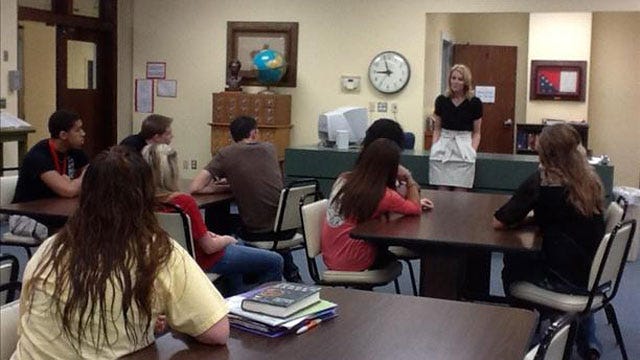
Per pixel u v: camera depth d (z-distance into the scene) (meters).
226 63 8.61
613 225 3.80
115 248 1.89
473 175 6.29
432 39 8.53
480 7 7.85
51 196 4.43
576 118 9.36
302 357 1.91
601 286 3.38
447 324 2.18
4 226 7.01
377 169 3.75
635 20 9.35
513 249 3.18
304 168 6.82
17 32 7.66
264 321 2.07
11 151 7.49
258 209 4.70
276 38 8.42
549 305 3.43
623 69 9.45
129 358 1.90
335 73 8.28
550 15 9.30
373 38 8.14
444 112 6.32
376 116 8.20
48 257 1.93
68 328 1.88
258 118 8.16
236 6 8.52
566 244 3.41
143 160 1.99
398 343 2.02
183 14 8.71
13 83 7.48
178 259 1.97
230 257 3.70
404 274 5.72
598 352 3.85
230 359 1.89
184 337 2.04
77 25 8.53
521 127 8.97
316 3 8.28
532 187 3.47
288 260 5.02
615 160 9.58
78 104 8.73
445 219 3.81
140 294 1.89
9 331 2.08
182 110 8.81
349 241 3.76
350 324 2.17
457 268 3.55
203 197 4.61
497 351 1.96
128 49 9.05
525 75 10.09
